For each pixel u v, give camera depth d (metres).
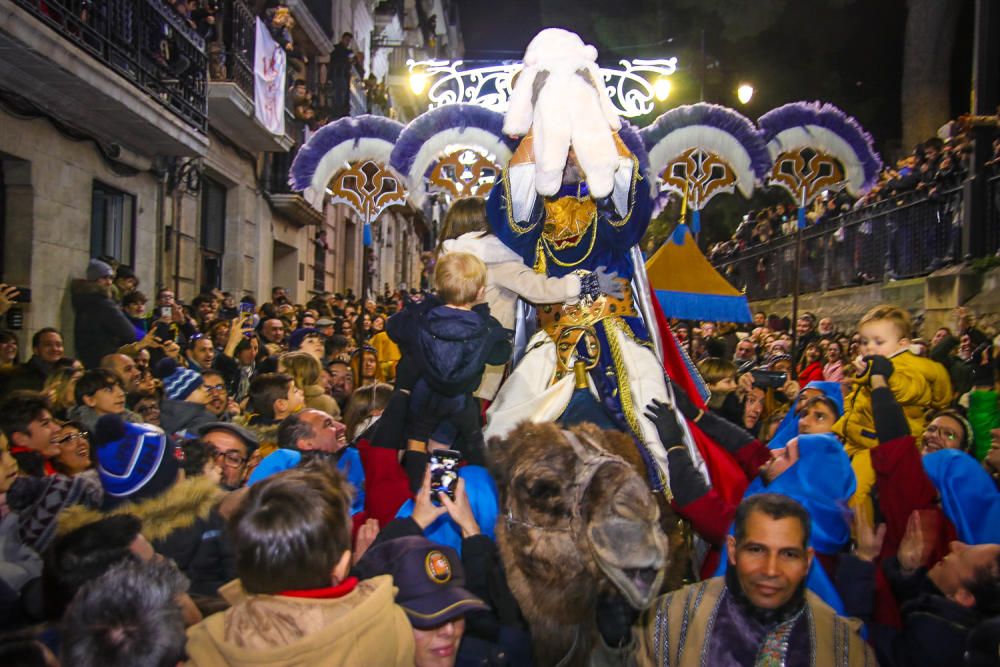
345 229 26.19
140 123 10.43
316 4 21.55
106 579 2.28
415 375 3.43
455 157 4.38
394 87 34.19
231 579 3.38
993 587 2.96
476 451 3.39
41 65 8.37
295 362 6.18
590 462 2.67
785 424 4.55
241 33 14.12
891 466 3.49
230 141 15.31
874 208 14.06
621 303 3.79
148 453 3.40
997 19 10.70
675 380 4.04
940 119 18.92
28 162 9.20
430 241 46.28
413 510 3.08
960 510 3.71
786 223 19.06
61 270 9.82
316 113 20.47
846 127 4.80
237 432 4.29
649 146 4.61
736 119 4.58
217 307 11.43
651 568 2.56
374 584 2.51
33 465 4.20
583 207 3.78
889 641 3.05
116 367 5.62
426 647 2.67
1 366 6.22
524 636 2.89
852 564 3.20
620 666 2.77
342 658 2.26
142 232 11.98
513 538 2.70
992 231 10.79
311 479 2.48
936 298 11.12
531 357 3.74
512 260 3.82
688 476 3.29
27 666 2.13
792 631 2.69
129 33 10.26
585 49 3.65
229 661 2.28
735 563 2.74
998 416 4.98
